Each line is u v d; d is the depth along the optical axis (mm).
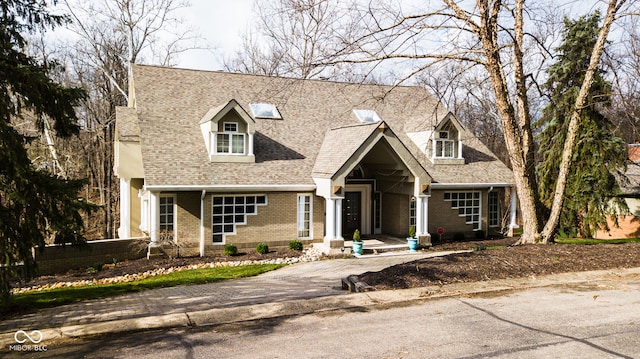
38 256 17594
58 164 30344
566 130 26328
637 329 7559
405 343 7094
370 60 13445
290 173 21859
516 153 14422
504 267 11328
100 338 7605
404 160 21547
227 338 7480
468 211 25531
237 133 21422
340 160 20688
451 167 25000
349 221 24750
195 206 20234
